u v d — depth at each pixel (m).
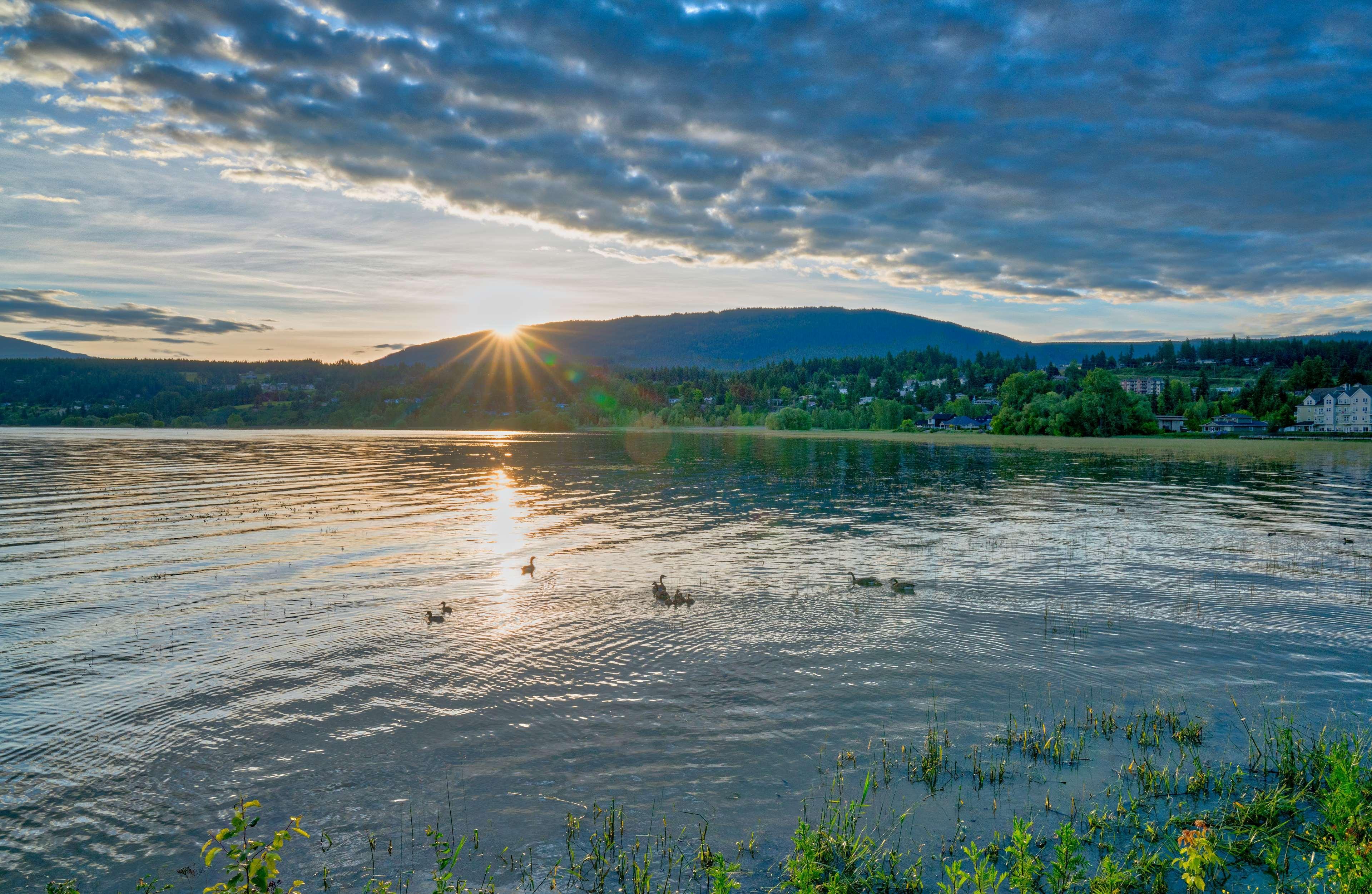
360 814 12.66
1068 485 65.62
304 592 27.08
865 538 38.28
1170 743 14.66
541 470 83.06
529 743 15.02
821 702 16.83
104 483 65.00
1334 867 9.59
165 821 12.57
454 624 23.05
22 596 26.55
